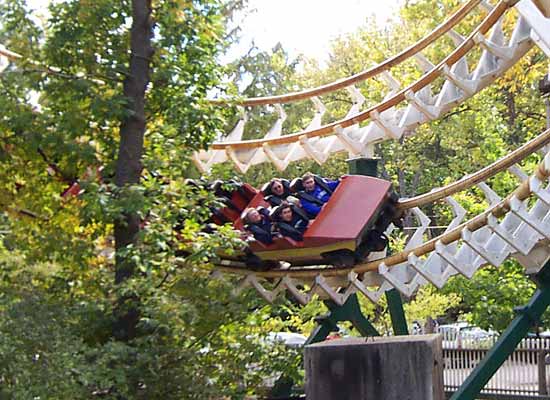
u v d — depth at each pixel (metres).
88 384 8.70
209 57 11.13
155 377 9.36
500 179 24.64
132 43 10.87
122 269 10.23
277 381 14.71
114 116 10.42
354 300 15.62
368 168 16.25
